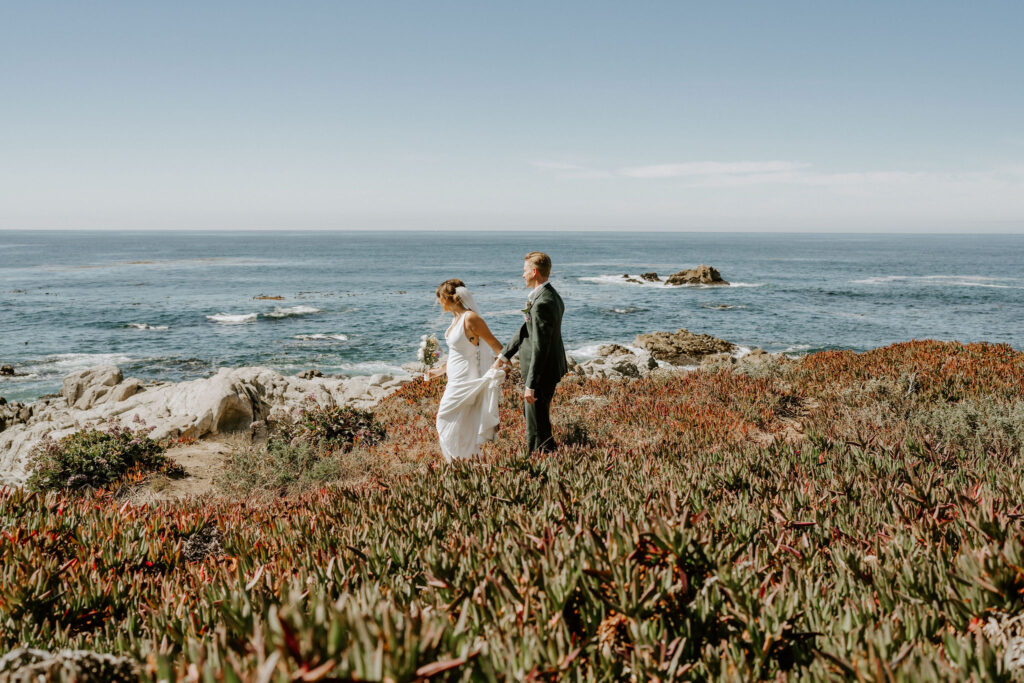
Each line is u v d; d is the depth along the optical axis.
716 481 4.16
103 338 37.03
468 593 2.09
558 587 1.84
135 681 1.79
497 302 56.66
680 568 1.93
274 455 8.20
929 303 56.22
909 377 9.60
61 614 2.72
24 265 119.31
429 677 1.20
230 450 9.86
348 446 9.02
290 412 11.91
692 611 1.80
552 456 4.92
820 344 35.97
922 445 4.91
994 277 91.62
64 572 3.15
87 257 155.88
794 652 1.75
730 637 1.79
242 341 36.19
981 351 11.95
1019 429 6.35
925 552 2.36
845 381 10.52
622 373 18.72
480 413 6.37
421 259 154.38
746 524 2.90
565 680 1.54
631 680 1.60
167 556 3.70
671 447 5.88
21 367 28.75
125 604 2.87
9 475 9.25
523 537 2.46
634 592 1.73
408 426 9.82
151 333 39.00
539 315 6.21
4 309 49.81
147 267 115.56
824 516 3.21
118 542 3.72
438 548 2.71
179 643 1.92
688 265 122.50
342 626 1.21
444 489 4.09
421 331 39.91
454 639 1.45
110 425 10.11
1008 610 1.82
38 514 4.03
